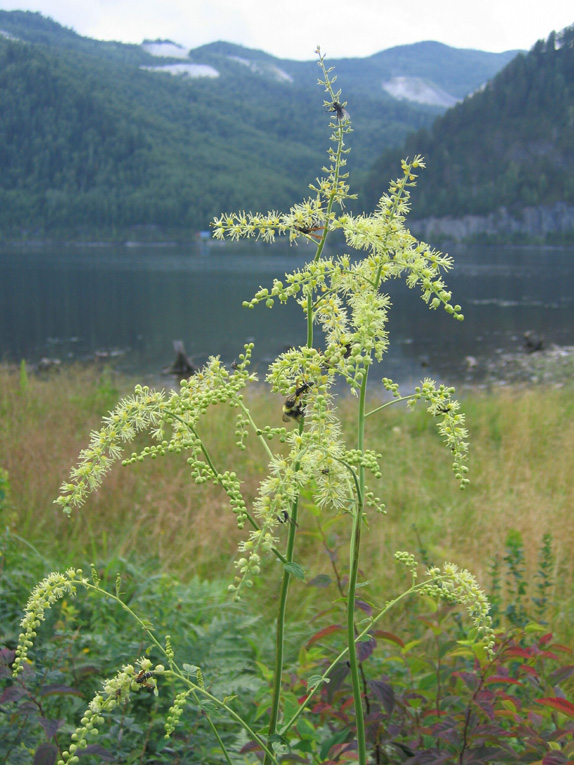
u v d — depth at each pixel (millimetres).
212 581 4887
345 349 1929
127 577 4223
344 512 2021
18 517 5801
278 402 11609
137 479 6996
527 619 3662
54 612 3422
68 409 10664
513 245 154625
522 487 7031
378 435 10039
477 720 2504
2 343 29344
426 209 168125
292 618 4480
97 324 35875
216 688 2887
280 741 1760
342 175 2033
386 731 2443
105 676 3115
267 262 96312
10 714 2602
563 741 2322
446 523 5992
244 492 6738
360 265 2035
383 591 4684
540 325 34094
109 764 2521
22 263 89000
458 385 19719
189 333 33125
